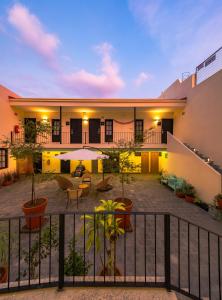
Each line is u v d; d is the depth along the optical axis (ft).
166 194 27.48
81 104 38.27
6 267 9.13
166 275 7.01
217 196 19.60
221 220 17.94
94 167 46.39
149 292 6.84
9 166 36.47
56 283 7.11
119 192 28.43
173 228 16.15
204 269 10.69
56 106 38.81
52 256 11.66
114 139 45.78
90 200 24.25
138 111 44.98
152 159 47.39
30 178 37.55
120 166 17.92
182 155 30.25
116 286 7.03
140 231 15.42
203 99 31.58
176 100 38.42
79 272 8.14
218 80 27.17
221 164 26.58
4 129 35.45
